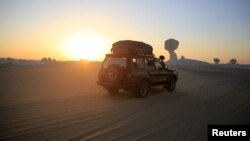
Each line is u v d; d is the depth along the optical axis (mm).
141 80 9625
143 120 6246
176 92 11680
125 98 9523
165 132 5281
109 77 9469
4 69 23578
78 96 9578
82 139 4734
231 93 11602
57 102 8203
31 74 18406
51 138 4758
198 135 5129
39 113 6629
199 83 16328
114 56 9641
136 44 10367
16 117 6168
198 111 7434
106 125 5723
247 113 7254
